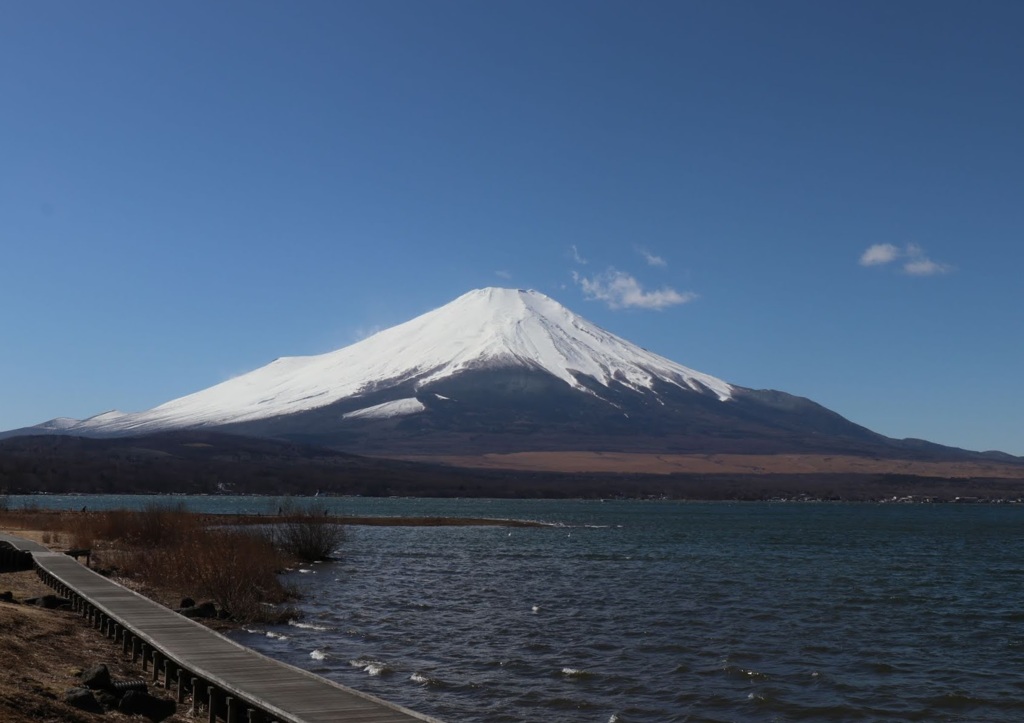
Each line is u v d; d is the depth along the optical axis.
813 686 26.83
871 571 62.75
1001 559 75.38
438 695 24.27
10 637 23.48
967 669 29.83
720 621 38.03
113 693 20.27
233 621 33.78
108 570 42.84
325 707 17.61
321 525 60.78
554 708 23.42
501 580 52.03
